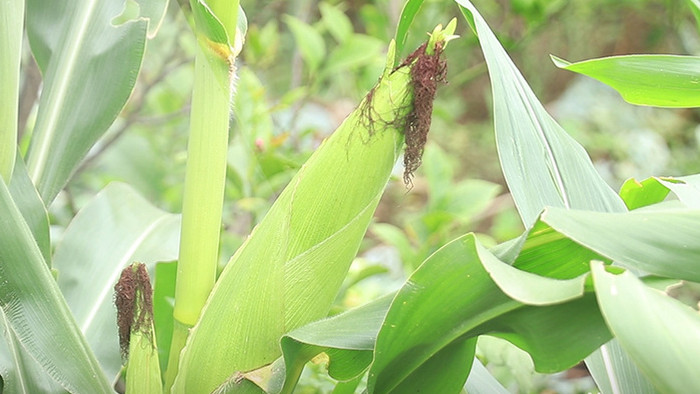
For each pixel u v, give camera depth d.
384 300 0.83
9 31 0.89
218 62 0.83
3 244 0.84
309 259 0.85
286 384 0.87
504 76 0.88
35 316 0.85
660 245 0.69
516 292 0.67
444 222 1.45
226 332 0.85
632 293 0.65
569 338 0.72
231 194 1.49
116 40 1.00
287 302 0.85
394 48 0.82
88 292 1.07
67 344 0.86
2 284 0.84
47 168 0.99
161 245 1.12
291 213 0.84
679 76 0.88
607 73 0.90
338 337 0.80
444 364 0.83
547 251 0.78
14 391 0.94
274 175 1.36
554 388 1.42
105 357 1.02
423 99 0.82
